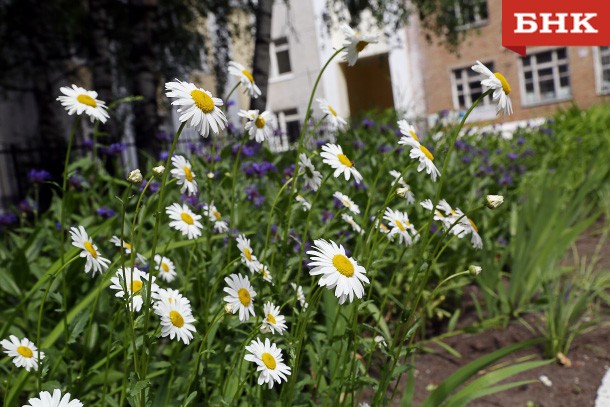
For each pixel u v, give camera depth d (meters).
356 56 1.29
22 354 1.18
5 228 2.62
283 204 2.09
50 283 1.14
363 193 2.71
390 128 4.50
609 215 4.80
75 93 1.22
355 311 1.30
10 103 12.31
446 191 3.33
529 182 4.89
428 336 2.74
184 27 11.03
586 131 7.11
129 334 1.25
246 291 1.22
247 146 3.09
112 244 2.21
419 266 1.21
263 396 1.47
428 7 10.93
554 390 2.16
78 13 9.77
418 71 18.53
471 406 2.06
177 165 1.39
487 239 3.33
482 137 5.32
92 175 2.84
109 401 1.16
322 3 19.69
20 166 8.72
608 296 3.01
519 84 18.17
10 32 10.43
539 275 2.88
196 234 1.43
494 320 2.70
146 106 6.03
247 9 10.02
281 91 21.20
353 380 1.30
